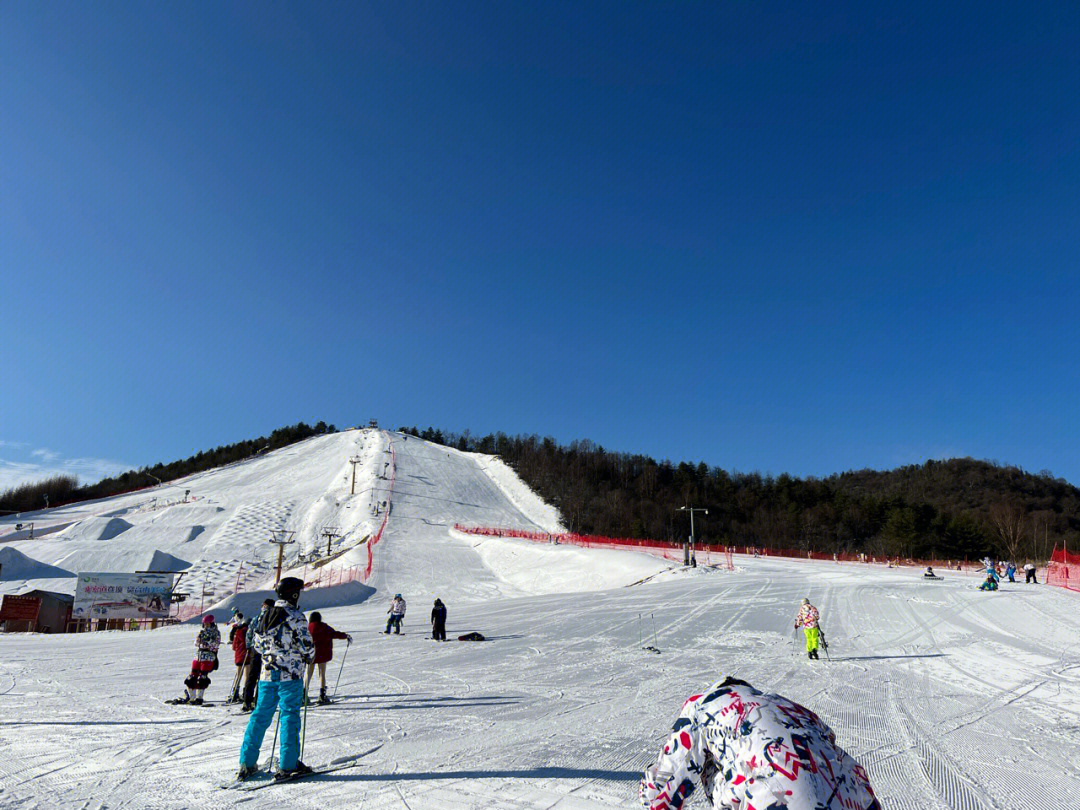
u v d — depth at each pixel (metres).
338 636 11.14
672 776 2.89
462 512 92.19
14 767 6.41
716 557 63.59
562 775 6.34
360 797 5.55
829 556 79.19
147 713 9.69
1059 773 6.97
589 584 49.34
